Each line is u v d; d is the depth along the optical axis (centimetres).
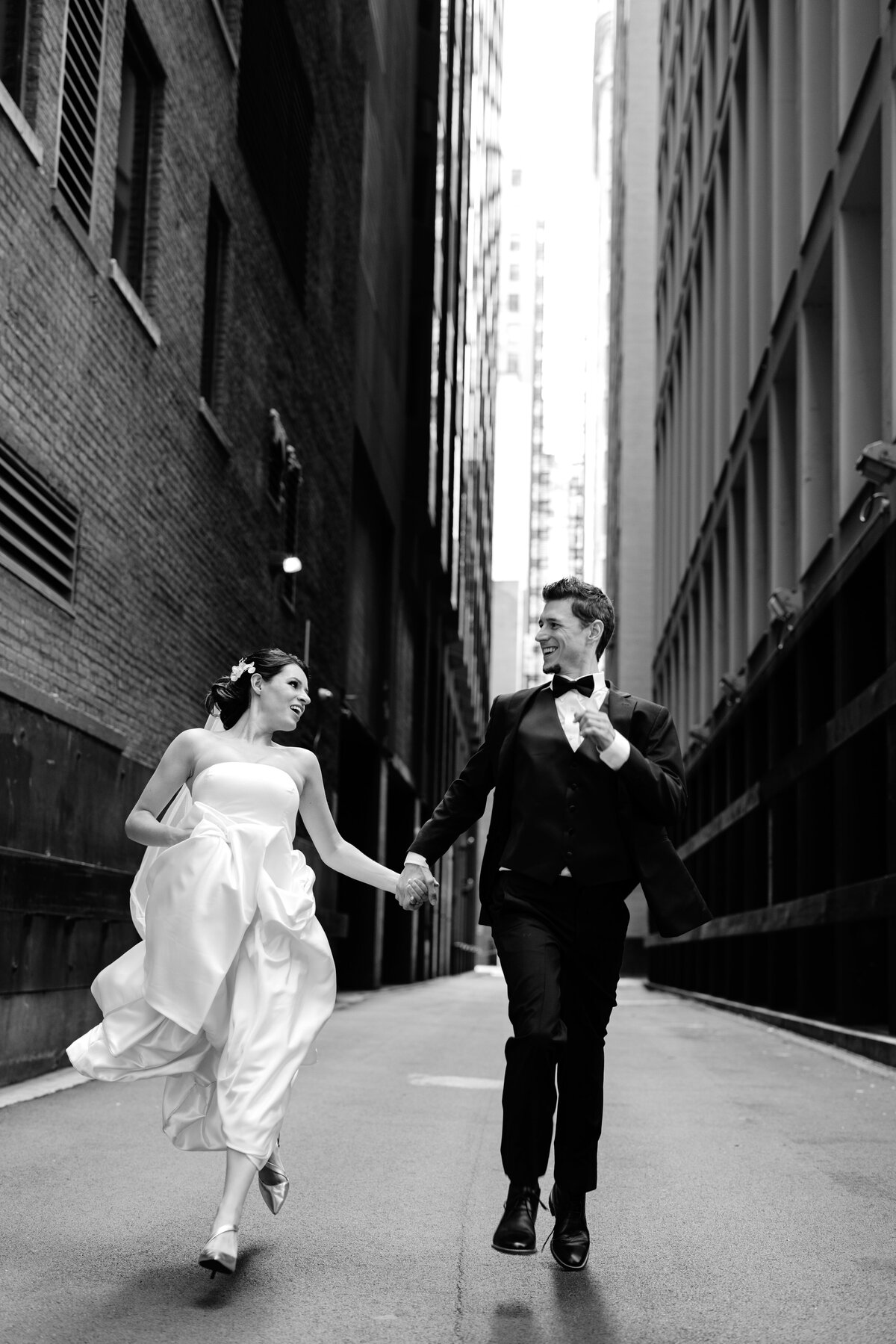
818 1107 864
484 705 8556
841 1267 449
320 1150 663
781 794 1936
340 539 2406
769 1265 452
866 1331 377
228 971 427
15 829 871
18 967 877
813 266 1755
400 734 3422
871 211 1576
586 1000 430
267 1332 366
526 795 425
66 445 984
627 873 425
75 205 1002
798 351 1841
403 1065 1086
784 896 1914
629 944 6594
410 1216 519
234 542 1557
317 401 2133
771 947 1942
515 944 414
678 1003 2720
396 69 3259
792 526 2055
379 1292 411
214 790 443
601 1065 436
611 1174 618
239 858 429
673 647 3922
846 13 1584
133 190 1207
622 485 6812
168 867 429
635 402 6838
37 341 916
